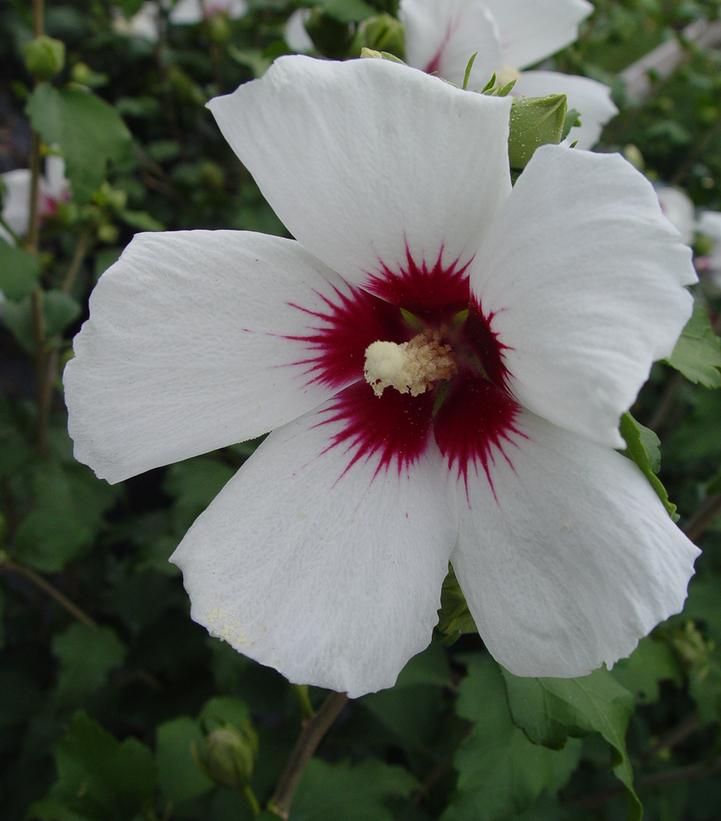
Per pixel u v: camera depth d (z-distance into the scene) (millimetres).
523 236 124
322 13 260
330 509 148
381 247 145
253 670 337
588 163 121
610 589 128
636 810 173
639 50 667
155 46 584
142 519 403
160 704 369
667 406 428
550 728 173
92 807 229
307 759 211
